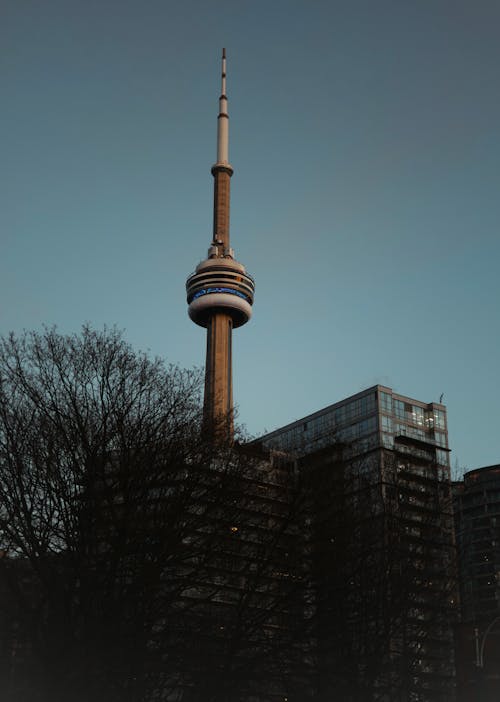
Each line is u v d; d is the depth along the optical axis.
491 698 92.44
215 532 41.62
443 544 66.88
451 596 67.69
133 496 39.25
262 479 45.78
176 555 40.12
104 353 42.62
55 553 38.00
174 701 44.12
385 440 137.75
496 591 132.88
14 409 39.88
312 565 48.19
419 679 75.31
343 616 49.56
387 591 57.34
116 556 37.38
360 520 56.38
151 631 39.50
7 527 37.03
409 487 71.00
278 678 48.91
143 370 43.22
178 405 43.00
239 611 41.28
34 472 38.66
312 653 50.41
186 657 38.66
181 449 40.75
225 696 41.44
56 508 38.28
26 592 39.22
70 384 41.50
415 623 63.19
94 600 38.03
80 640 36.56
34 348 41.62
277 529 45.59
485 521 148.75
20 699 37.66
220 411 45.91
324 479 51.75
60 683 35.19
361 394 145.38
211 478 41.91
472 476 157.75
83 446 39.09
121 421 40.06
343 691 51.88
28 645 38.44
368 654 54.16
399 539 62.41
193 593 45.06
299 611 48.19
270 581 45.00
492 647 99.88
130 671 37.16
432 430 145.50
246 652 43.94
